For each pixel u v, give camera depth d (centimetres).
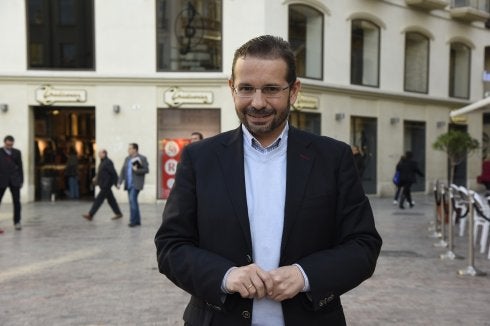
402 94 2297
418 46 2420
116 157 1862
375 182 2225
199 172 205
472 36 2642
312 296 186
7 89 1836
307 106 1956
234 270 185
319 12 2022
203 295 188
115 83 1855
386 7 2239
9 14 1842
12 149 1158
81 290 658
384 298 623
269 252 196
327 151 206
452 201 916
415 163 1717
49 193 1894
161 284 687
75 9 1878
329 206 201
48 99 1842
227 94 1866
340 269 189
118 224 1270
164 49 1884
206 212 199
